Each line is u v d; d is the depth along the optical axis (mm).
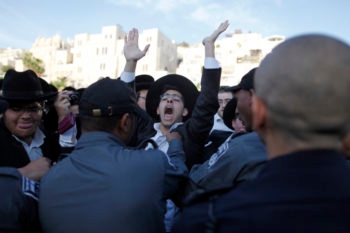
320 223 845
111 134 1744
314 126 878
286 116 898
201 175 1841
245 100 1864
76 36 86125
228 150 1729
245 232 890
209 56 2559
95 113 1693
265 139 1073
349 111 862
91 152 1658
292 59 879
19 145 2211
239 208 936
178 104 3184
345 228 843
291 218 858
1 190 1604
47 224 1629
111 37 80688
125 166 1594
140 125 2666
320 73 835
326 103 842
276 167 955
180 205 1991
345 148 1035
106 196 1538
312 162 921
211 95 2484
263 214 884
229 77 66250
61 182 1612
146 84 4184
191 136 2615
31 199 1676
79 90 3230
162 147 2928
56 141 2588
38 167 1844
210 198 1065
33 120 2227
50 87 3285
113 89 1732
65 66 86500
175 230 1146
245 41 75500
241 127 2586
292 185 902
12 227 1593
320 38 904
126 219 1526
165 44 82062
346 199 882
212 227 959
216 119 4117
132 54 2973
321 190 884
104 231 1516
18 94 2111
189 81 3305
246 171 1585
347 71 842
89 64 81438
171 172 1798
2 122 2211
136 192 1553
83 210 1541
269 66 935
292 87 862
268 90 930
